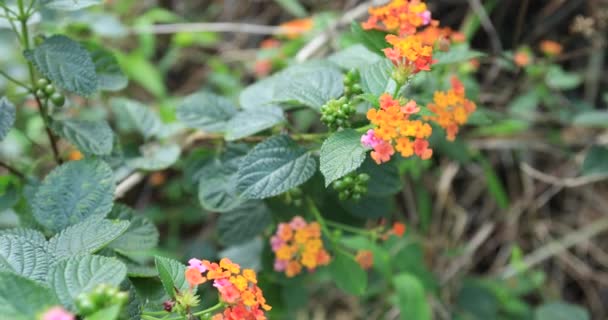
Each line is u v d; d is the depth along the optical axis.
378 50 0.62
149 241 0.61
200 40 1.00
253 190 0.58
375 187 0.62
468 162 0.85
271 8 1.08
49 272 0.51
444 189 0.90
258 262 0.69
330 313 0.89
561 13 0.91
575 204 0.92
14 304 0.48
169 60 1.04
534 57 0.89
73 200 0.58
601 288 0.89
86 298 0.48
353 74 0.60
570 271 0.90
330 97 0.60
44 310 0.48
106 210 0.58
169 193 0.88
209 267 0.53
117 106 0.69
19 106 0.80
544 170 0.93
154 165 0.67
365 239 0.76
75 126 0.63
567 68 0.94
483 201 0.93
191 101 0.66
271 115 0.62
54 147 0.66
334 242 0.65
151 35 0.97
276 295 0.73
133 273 0.56
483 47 0.94
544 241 0.91
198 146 0.72
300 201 0.63
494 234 0.93
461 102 0.62
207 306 0.78
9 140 0.80
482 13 0.82
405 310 0.76
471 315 0.84
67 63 0.60
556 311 0.82
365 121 0.59
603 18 0.82
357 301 0.88
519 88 0.89
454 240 0.90
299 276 0.67
